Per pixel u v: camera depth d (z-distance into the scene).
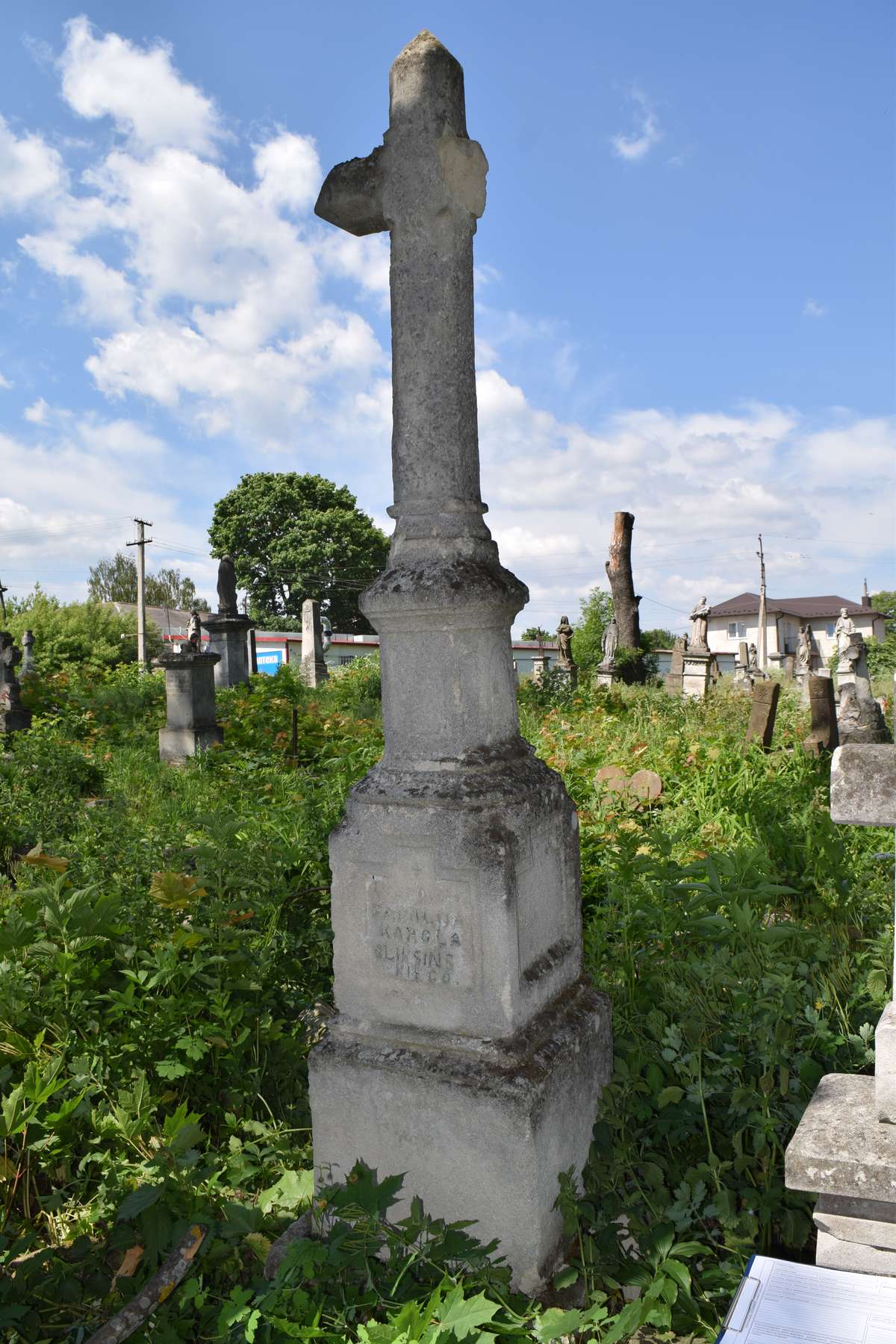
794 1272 1.95
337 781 7.73
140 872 4.47
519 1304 2.27
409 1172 2.49
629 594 22.84
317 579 46.41
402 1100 2.48
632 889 4.08
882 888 4.60
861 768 1.96
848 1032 3.02
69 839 6.12
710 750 8.27
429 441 2.59
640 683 20.91
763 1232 2.35
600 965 3.70
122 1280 2.36
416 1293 2.27
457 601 2.47
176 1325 2.21
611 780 7.21
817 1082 2.68
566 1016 2.65
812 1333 1.79
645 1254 2.31
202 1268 2.41
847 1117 2.08
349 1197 2.31
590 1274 2.32
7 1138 2.73
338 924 2.63
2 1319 2.13
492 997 2.44
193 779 9.17
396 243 2.61
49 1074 2.79
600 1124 2.66
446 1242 2.25
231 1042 3.17
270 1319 2.13
